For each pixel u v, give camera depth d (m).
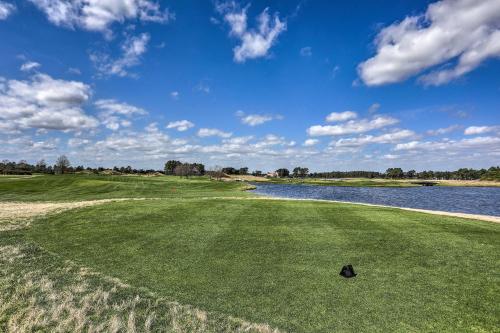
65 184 64.00
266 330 7.23
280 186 126.69
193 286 9.83
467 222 19.39
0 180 69.19
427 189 118.75
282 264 11.80
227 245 14.35
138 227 18.11
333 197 66.50
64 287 9.56
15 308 8.11
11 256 12.78
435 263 11.77
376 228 17.58
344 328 7.43
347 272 10.55
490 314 8.02
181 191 58.75
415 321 7.73
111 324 7.37
